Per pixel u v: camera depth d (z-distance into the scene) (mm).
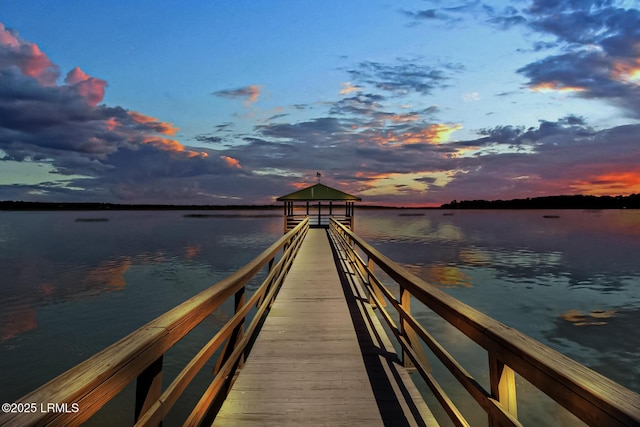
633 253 31078
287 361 3725
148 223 112250
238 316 3002
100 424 6020
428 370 2758
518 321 11664
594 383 976
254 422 2617
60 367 8680
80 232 64250
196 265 23453
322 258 11375
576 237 49500
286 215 25688
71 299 14891
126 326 11547
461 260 25641
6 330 11180
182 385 1766
